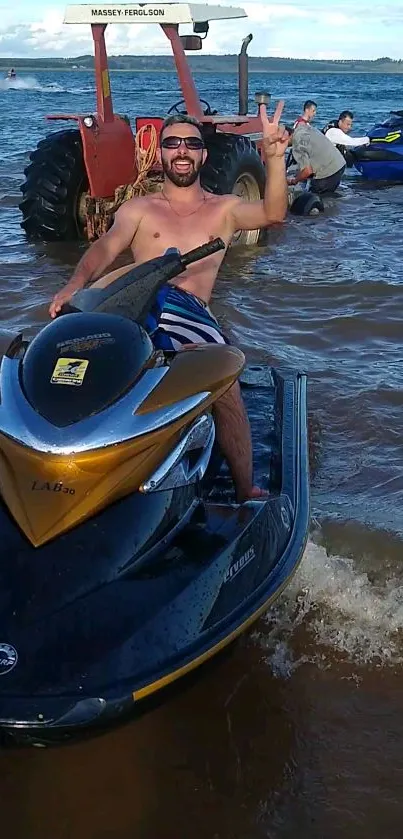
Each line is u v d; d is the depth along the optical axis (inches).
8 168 534.9
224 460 131.9
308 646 117.3
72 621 85.0
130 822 92.6
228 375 102.3
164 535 96.0
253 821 92.7
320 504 150.2
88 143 330.6
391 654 116.0
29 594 86.0
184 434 99.3
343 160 463.8
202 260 156.0
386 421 181.5
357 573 130.3
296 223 383.6
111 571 89.0
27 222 346.9
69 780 97.7
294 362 213.6
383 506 149.6
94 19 336.5
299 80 4188.0
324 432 177.5
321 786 96.9
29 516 89.8
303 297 266.7
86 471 90.7
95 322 101.7
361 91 2261.3
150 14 337.7
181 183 154.3
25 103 1407.5
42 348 99.5
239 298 265.3
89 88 2598.4
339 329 238.7
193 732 104.0
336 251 327.3
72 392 94.0
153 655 86.2
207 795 95.7
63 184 338.6
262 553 105.5
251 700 108.6
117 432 91.7
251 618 97.4
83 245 344.5
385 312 252.1
